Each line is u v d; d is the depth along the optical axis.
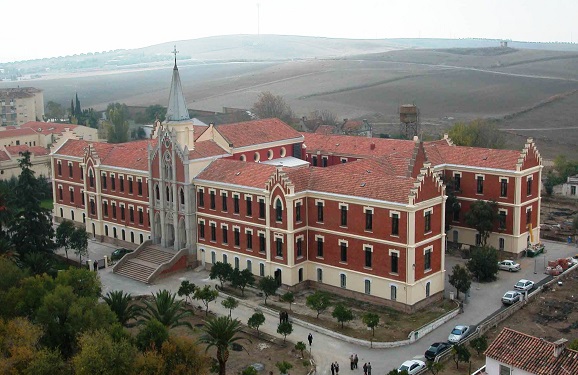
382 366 78.00
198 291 92.62
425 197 92.31
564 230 132.12
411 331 86.50
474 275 105.88
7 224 112.81
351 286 98.44
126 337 71.12
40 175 182.62
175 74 112.94
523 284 99.00
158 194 117.50
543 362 60.50
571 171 170.00
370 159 114.25
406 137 175.88
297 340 85.88
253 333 87.81
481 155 117.62
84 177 133.50
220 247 110.38
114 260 119.69
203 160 113.38
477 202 112.69
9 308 80.69
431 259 95.12
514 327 87.31
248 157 124.75
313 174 103.38
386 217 92.69
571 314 91.12
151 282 107.50
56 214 146.00
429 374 74.56
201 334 87.00
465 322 89.69
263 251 104.19
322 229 100.38
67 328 73.94
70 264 118.94
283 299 94.56
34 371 65.44
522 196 112.62
